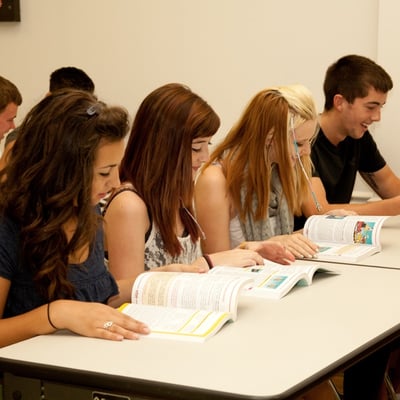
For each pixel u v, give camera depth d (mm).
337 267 2406
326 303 1955
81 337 1688
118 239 2229
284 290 2033
